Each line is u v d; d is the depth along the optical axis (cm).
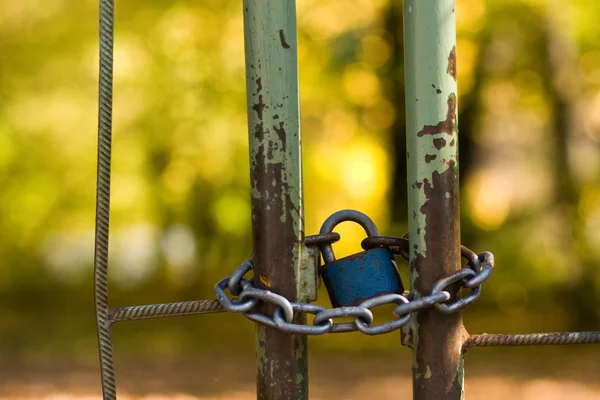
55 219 1841
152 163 1678
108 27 201
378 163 1725
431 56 201
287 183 204
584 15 1330
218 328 1421
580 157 1335
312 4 1542
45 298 1808
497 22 1388
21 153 1766
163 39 1616
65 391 920
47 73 1695
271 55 202
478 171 1551
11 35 1680
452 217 204
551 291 1393
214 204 1684
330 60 1543
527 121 1512
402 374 1043
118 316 204
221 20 1606
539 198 1439
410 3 202
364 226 213
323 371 1066
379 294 204
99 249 204
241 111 1634
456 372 205
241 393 924
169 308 204
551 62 1355
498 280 1431
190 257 1750
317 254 208
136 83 1619
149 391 933
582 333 208
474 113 1515
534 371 1050
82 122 1747
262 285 205
